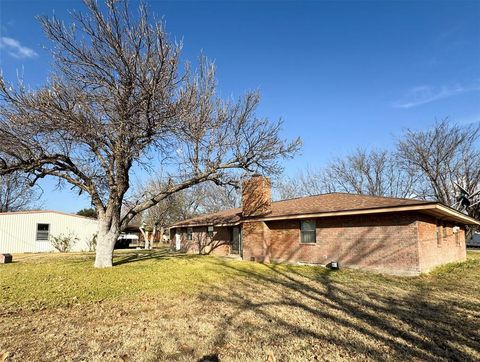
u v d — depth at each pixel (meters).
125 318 6.37
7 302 7.61
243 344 4.96
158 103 10.94
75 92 10.96
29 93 10.71
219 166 14.30
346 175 37.06
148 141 12.33
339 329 5.68
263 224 18.05
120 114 11.03
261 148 14.58
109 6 10.29
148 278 11.28
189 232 27.80
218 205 42.00
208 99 12.43
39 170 12.82
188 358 4.44
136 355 4.54
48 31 10.73
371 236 13.50
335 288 9.66
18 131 11.16
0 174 11.79
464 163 27.95
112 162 13.41
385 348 4.81
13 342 5.02
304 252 16.12
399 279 11.41
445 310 7.04
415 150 29.41
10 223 27.61
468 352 4.66
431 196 30.52
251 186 19.20
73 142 12.15
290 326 5.84
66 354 4.56
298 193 41.34
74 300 7.91
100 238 14.26
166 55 10.48
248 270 13.84
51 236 29.25
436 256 14.33
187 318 6.37
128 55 10.64
